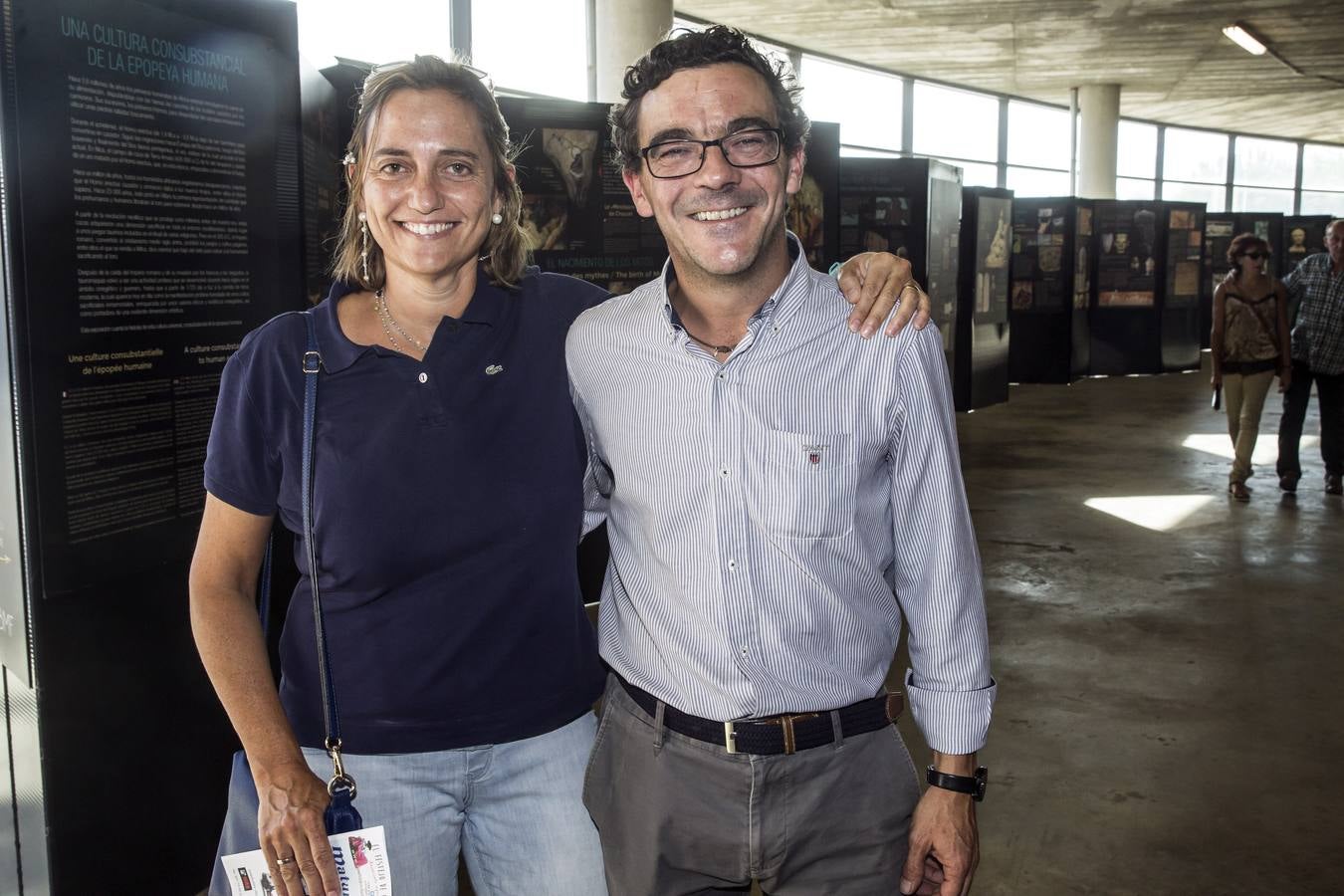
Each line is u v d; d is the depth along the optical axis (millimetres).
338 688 1615
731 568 1544
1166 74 15930
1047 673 4328
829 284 1594
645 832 1641
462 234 1616
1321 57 14711
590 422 1707
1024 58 14703
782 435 1527
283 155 2684
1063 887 2826
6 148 2037
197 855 2631
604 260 4977
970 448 9547
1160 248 15258
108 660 2361
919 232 10219
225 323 2562
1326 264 7070
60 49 2107
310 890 1451
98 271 2221
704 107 1510
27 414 2119
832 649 1584
